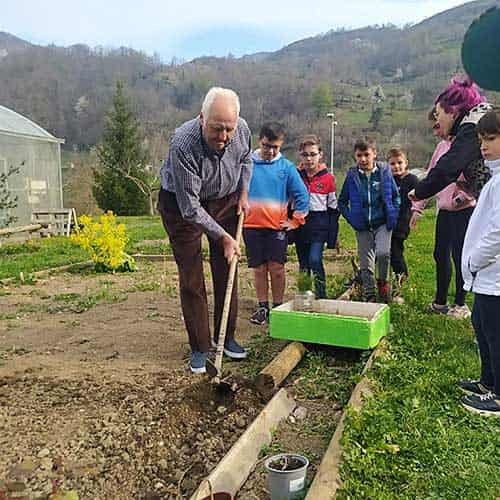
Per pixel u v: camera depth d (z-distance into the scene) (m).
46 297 8.18
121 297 7.96
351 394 4.25
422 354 5.00
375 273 7.26
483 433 3.69
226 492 2.96
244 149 4.89
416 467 3.28
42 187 22.52
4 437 3.76
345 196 6.65
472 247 4.11
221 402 4.20
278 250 6.25
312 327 5.06
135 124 38.81
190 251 4.81
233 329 5.22
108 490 3.23
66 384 4.58
